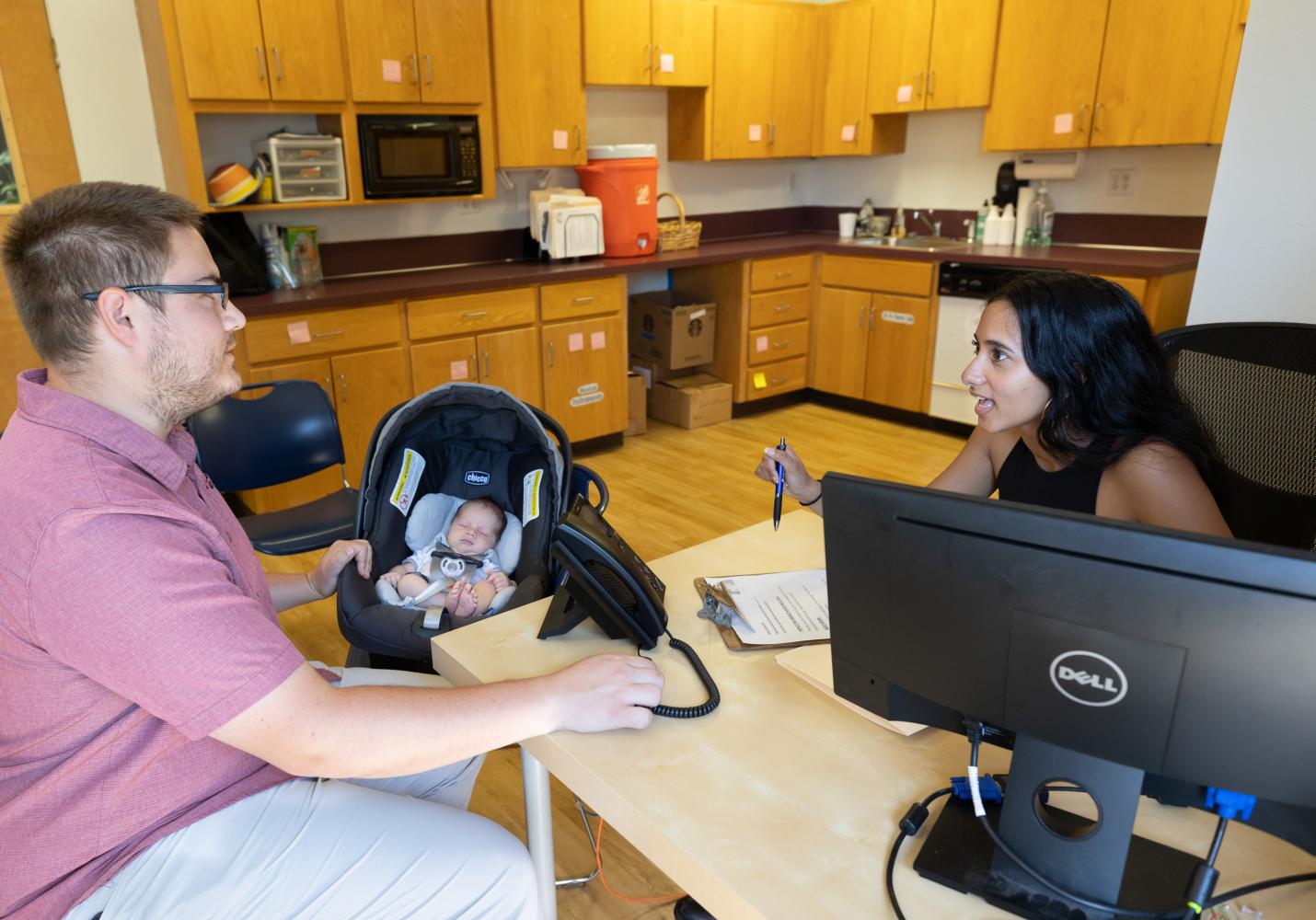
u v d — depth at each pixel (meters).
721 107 4.68
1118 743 0.71
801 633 1.23
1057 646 0.70
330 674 1.52
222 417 2.39
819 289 5.02
